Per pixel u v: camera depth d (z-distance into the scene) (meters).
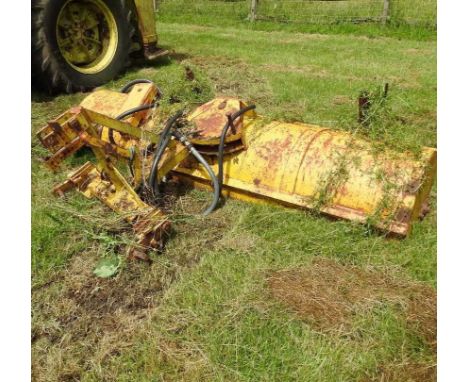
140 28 7.83
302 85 7.00
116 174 3.46
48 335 2.82
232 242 3.48
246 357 2.61
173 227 3.64
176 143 3.84
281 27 13.38
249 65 8.29
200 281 3.14
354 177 3.49
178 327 2.81
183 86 4.79
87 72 6.78
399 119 4.98
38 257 3.37
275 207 3.76
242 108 3.96
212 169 3.95
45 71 6.28
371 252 3.30
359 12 13.24
